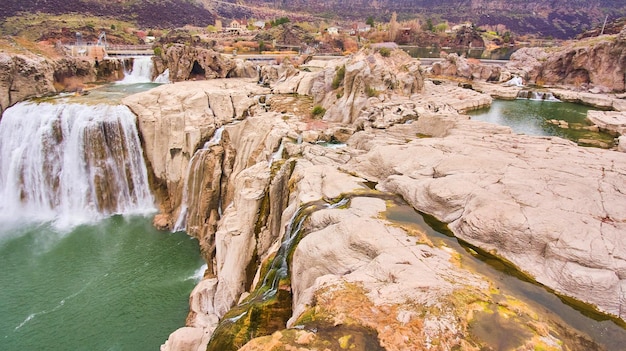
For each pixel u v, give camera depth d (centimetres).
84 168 4181
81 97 5078
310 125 3866
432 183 2030
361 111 3969
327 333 1159
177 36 10156
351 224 1680
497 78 7731
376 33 15450
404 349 1098
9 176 4231
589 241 1492
